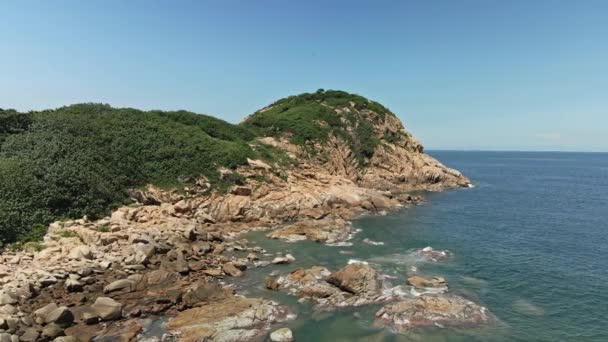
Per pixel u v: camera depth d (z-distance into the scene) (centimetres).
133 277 2445
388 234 4125
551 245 3781
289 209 4684
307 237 3847
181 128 5519
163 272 2541
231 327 1970
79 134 4422
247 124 7200
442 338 1944
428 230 4350
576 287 2658
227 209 4403
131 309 2109
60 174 3634
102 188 3847
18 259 2517
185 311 2125
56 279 2336
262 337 1920
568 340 1948
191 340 1848
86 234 2972
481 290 2573
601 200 7044
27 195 3278
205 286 2334
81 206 3591
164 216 3909
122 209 3766
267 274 2811
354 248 3556
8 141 3916
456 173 8975
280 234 3906
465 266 3072
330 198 5150
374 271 2570
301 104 8850
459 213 5456
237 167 5094
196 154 4938
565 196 7531
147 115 5522
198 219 4116
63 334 1828
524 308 2309
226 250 3356
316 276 2688
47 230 3098
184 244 3222
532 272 2955
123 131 4844
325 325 2056
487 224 4738
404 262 3145
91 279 2419
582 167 18275
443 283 2602
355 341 1903
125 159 4425
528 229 4512
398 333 1981
